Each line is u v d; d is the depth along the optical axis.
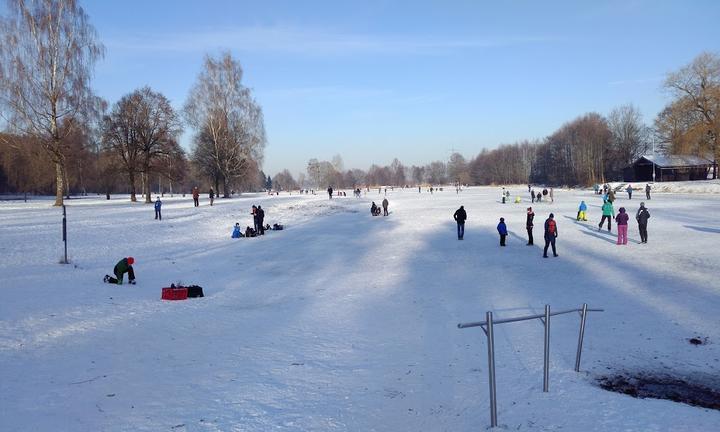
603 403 6.89
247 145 65.88
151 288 15.63
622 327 10.93
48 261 19.14
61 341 9.77
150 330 10.91
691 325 10.88
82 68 41.28
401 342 10.35
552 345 9.84
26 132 39.97
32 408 6.63
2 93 37.66
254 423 6.39
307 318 12.40
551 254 21.27
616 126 117.56
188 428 6.18
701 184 64.38
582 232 27.44
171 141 54.97
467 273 18.03
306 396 7.39
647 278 15.77
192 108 64.12
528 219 23.97
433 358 9.28
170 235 28.53
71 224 29.48
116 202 56.00
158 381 7.87
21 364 8.38
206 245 26.33
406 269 19.28
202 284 16.70
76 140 43.31
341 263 21.03
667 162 84.06
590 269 17.69
